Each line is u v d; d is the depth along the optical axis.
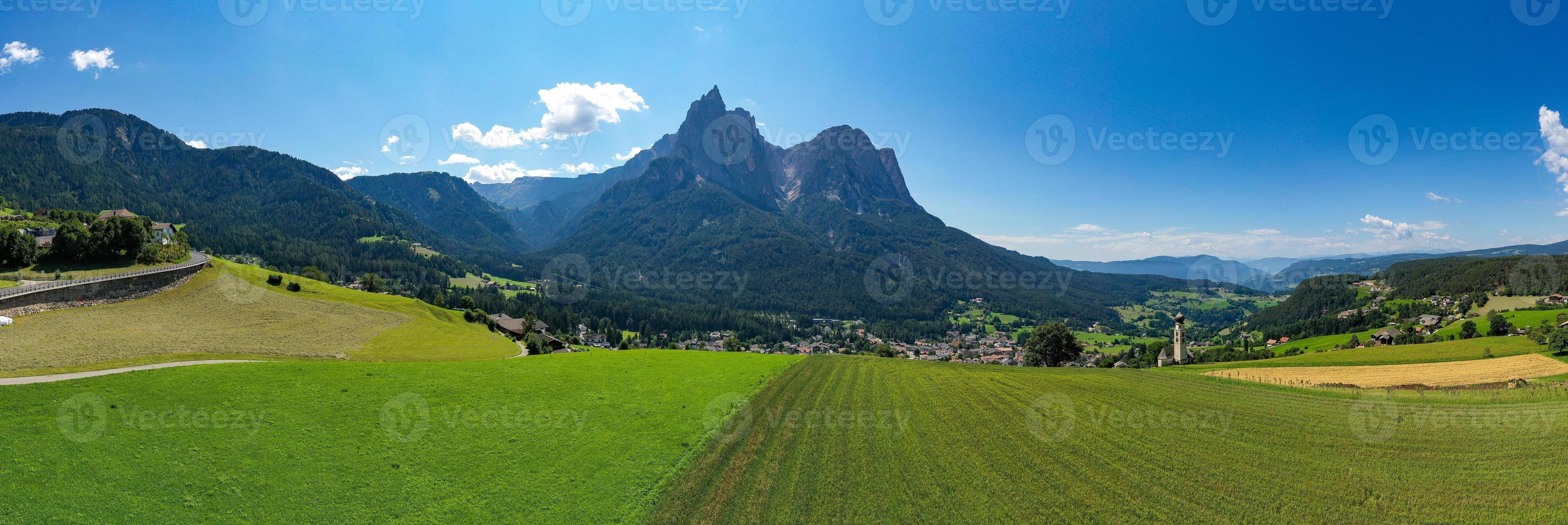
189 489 19.97
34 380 27.31
